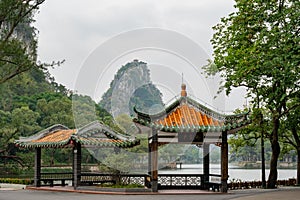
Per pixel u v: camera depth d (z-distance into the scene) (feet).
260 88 92.94
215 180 89.66
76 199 69.36
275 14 73.36
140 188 81.76
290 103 104.94
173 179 87.92
